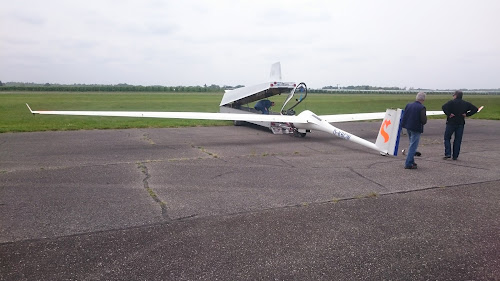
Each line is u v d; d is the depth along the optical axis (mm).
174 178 6055
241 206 4633
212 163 7344
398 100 49781
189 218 4195
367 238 3684
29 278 2852
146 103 33031
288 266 3092
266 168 6906
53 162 7270
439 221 4164
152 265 3080
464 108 7559
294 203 4770
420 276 2949
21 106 26094
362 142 8688
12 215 4219
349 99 53312
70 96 51312
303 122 10727
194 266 3070
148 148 9156
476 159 7965
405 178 6168
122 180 5887
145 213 4340
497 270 3051
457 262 3191
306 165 7215
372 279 2891
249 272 2980
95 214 4289
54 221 4051
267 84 12133
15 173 6285
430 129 14250
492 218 4273
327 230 3875
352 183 5812
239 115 10984
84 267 3039
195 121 16453
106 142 10086
